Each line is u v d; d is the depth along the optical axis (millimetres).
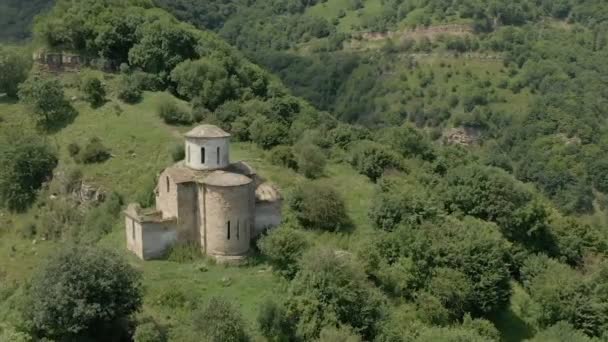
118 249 59156
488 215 73250
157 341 42531
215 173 56844
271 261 55562
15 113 94250
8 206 79375
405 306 54562
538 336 57812
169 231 56812
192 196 56938
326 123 106000
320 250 51438
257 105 97812
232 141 89625
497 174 78375
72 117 92000
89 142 83250
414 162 96562
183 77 99812
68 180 77625
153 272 53688
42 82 91688
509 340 57250
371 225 66938
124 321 45344
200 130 58438
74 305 41969
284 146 85312
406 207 65625
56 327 42594
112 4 116938
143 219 55938
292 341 45781
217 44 114062
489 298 57156
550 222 76688
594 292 60750
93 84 94438
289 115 103688
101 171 78062
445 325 53656
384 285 56000
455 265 57688
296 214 65875
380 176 84438
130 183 74875
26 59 104062
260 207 60750
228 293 51156
